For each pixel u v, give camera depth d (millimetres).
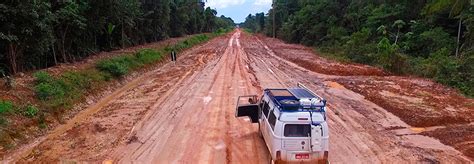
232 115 17516
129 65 30156
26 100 16641
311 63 34500
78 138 14445
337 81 25906
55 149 13359
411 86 23078
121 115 17578
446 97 19922
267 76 28516
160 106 19234
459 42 31656
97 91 22203
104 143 13914
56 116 16859
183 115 17562
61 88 19250
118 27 41656
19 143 13781
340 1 59531
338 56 40656
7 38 17891
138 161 12281
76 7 24797
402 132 14930
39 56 24078
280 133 10305
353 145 13570
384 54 29891
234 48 53969
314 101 10633
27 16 18375
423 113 16656
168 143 13914
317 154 10344
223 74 29516
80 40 31094
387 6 43406
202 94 22047
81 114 18172
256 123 15609
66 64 26297
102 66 25875
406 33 37969
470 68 23750
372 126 15758
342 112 17859
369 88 22906
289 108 10523
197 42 67000
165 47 46094
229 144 13781
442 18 35219
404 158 12250
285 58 41250
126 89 24297
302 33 67812
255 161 12203
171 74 30203
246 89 23453
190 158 12508
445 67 24641
